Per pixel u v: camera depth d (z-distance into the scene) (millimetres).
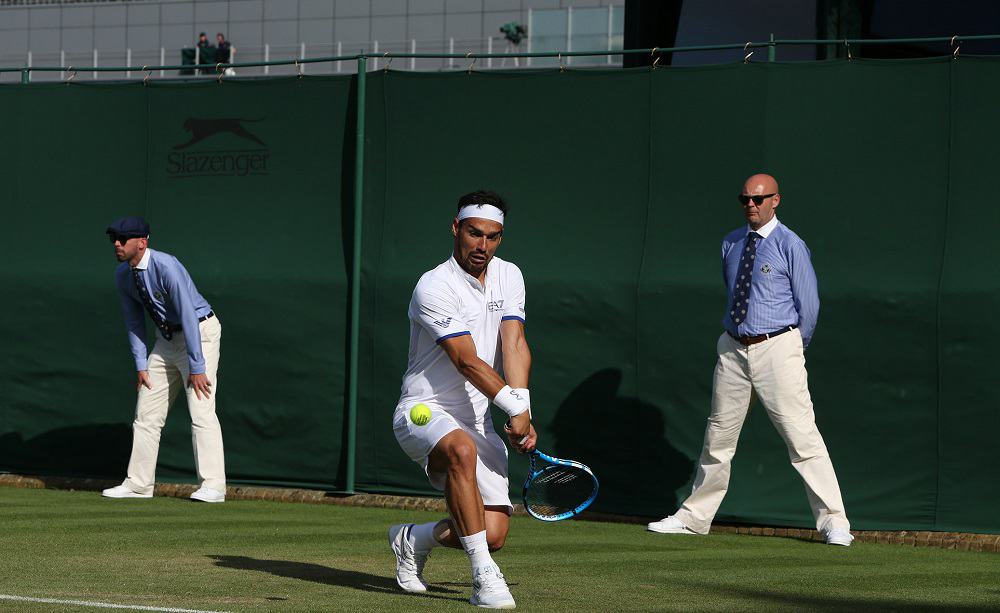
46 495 10875
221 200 11242
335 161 10945
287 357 10953
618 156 10148
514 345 6164
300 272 10938
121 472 11414
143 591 6066
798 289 8820
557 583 6660
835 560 7988
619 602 6059
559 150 10305
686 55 13047
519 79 10422
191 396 10617
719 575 7113
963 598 6480
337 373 10844
